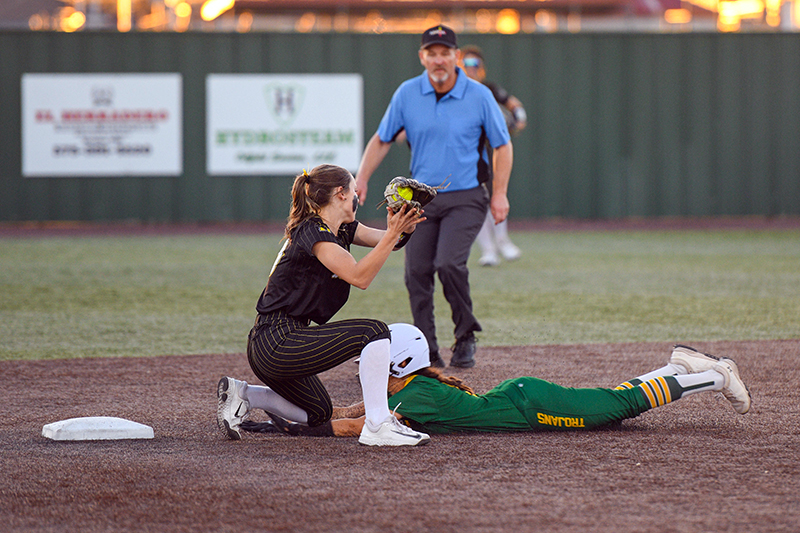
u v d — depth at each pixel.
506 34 61.91
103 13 95.50
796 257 45.03
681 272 39.53
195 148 61.62
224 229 60.91
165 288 35.06
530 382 15.18
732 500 11.61
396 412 14.70
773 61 62.97
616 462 13.29
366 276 13.98
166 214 61.69
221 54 61.12
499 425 14.95
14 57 60.28
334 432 15.08
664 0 106.06
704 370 15.37
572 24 93.00
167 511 11.34
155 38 60.75
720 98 63.09
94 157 61.00
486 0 92.56
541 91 62.47
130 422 15.14
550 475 12.68
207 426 15.85
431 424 14.84
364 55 61.44
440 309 30.94
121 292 33.91
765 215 63.91
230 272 39.97
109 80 60.56
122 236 56.25
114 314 29.17
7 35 60.12
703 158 63.44
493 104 21.64
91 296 32.88
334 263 13.97
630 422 15.76
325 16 94.38
